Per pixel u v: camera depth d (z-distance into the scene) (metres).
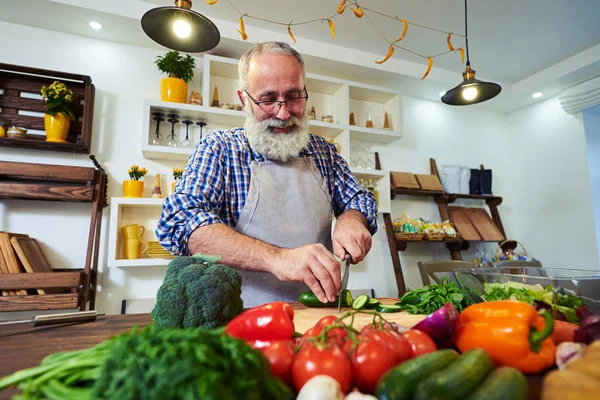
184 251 1.03
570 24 2.38
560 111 3.17
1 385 0.35
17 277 1.71
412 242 2.94
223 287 0.65
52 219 2.04
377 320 0.87
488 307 0.54
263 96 1.16
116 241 1.98
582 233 2.94
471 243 3.20
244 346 0.32
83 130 2.03
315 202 1.30
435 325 0.52
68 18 2.08
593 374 0.36
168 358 0.28
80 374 0.34
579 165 2.99
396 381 0.34
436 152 3.28
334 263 0.86
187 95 2.41
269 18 2.30
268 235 1.22
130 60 2.34
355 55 2.70
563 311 0.64
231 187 1.25
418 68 2.91
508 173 3.54
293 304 1.09
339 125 2.60
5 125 2.00
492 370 0.38
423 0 2.13
